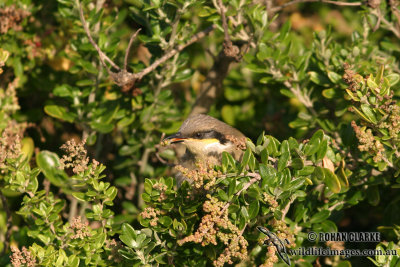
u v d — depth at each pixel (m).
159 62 10.06
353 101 8.09
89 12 11.02
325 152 7.55
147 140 12.00
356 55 10.05
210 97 12.91
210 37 13.30
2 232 10.77
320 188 8.88
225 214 7.20
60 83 12.51
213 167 7.73
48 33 12.25
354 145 8.80
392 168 8.79
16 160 8.56
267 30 11.18
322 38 10.41
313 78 10.26
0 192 9.50
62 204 8.66
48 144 12.69
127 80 9.67
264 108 13.85
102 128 10.98
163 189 7.96
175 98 13.61
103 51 10.71
